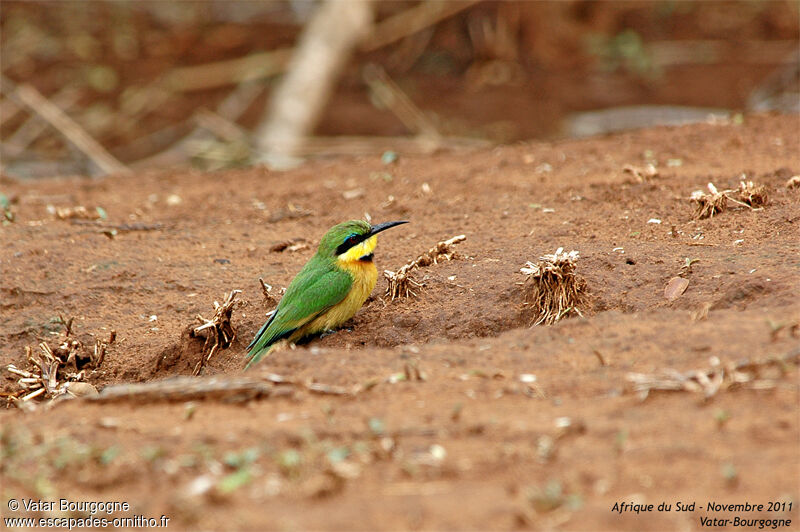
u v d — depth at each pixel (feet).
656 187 42.93
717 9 119.85
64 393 33.60
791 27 114.01
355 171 54.80
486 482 19.75
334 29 102.27
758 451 19.97
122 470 21.17
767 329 25.72
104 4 119.03
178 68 108.06
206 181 56.59
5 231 46.85
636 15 118.01
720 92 98.63
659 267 33.30
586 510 18.42
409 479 20.06
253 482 20.20
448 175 51.16
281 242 43.45
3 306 39.50
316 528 18.13
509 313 32.89
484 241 39.93
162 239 45.57
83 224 47.93
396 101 99.86
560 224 40.60
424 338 33.32
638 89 102.27
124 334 36.86
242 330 35.86
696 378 23.34
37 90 103.04
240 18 118.73
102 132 95.76
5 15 115.85
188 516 18.92
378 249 41.24
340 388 25.52
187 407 25.23
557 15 110.73
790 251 32.48
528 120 95.61
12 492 20.79
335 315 34.32
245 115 98.17
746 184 39.42
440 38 111.75
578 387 24.34
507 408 23.52
